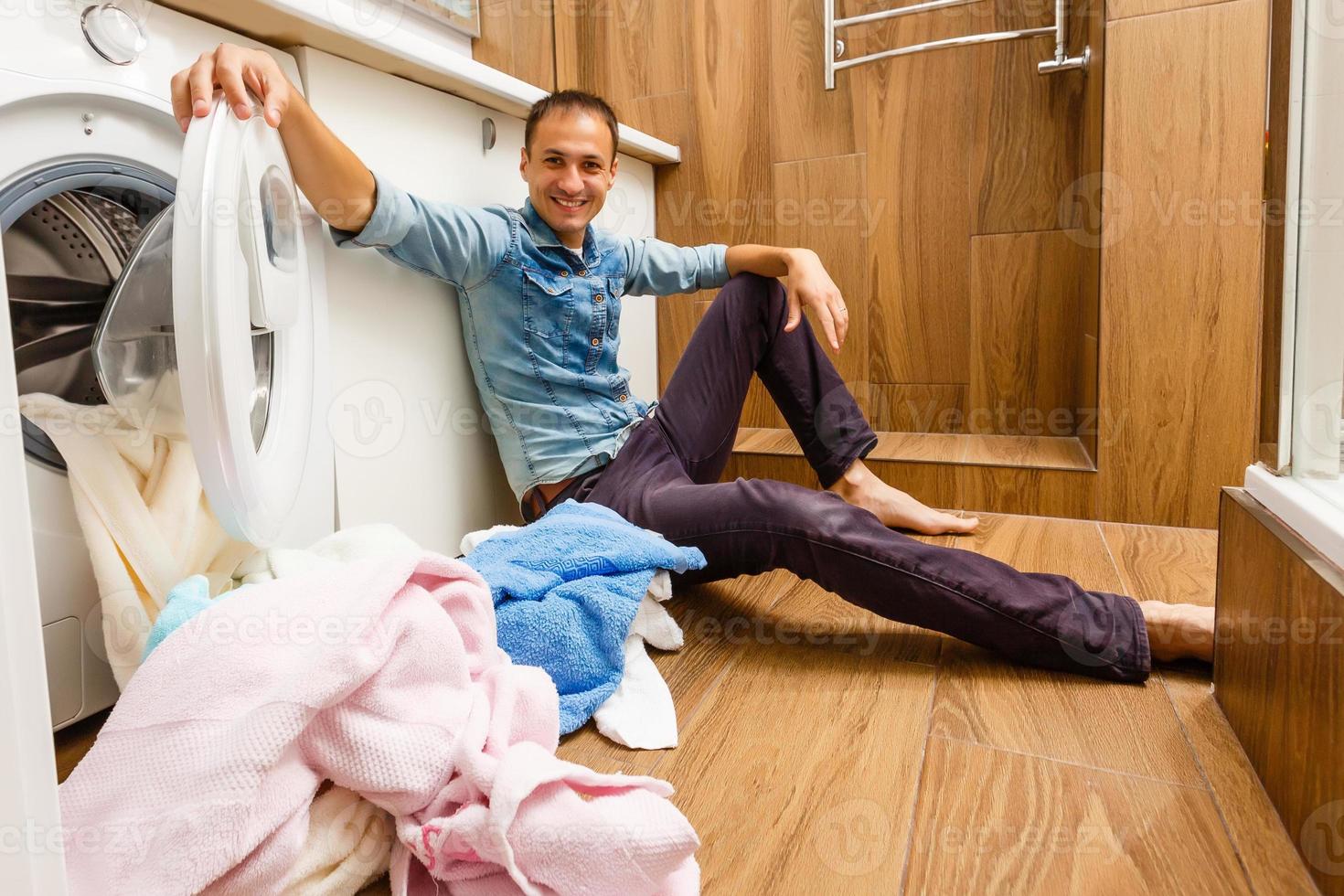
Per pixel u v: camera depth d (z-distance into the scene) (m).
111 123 0.77
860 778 0.70
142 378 0.77
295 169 0.90
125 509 0.75
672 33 1.99
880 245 1.88
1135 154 1.41
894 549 0.89
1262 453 0.79
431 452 1.17
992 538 1.41
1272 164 0.76
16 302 0.75
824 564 0.92
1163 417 1.45
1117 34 1.40
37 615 0.38
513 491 1.32
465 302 1.17
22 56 0.68
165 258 0.77
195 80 0.73
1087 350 1.64
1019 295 1.79
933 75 1.79
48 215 0.76
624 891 0.52
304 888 0.54
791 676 0.91
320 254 0.97
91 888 0.49
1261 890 0.56
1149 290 1.43
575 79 2.04
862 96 1.85
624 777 0.57
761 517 0.94
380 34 0.98
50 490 0.72
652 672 0.86
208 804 0.50
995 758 0.73
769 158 1.94
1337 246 0.67
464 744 0.58
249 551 0.88
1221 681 0.81
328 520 1.00
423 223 1.01
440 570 0.67
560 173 1.12
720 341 1.21
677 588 1.19
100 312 0.83
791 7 1.88
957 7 1.76
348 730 0.57
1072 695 0.85
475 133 1.26
